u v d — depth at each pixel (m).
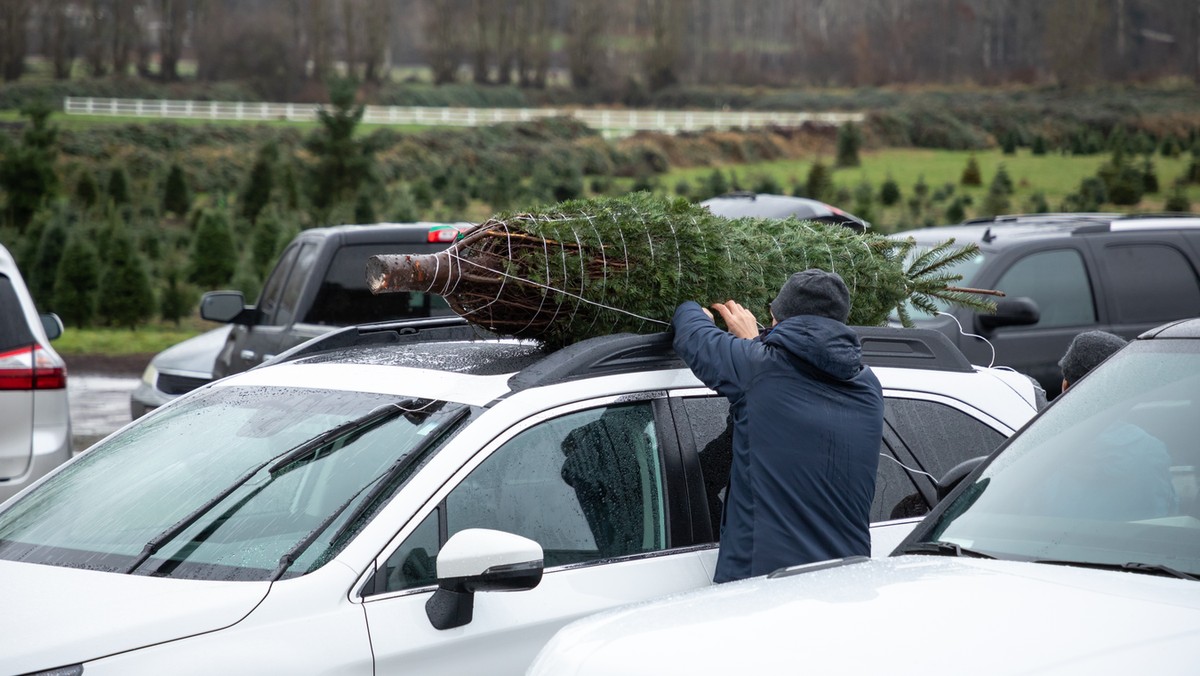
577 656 5.32
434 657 6.45
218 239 58.41
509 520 6.95
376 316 17.97
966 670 4.62
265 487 7.10
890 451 8.52
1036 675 4.56
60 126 148.88
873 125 185.62
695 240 8.54
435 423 7.12
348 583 6.40
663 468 7.63
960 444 8.79
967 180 136.75
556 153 153.00
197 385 20.84
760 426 7.64
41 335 14.39
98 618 6.17
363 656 6.27
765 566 7.42
